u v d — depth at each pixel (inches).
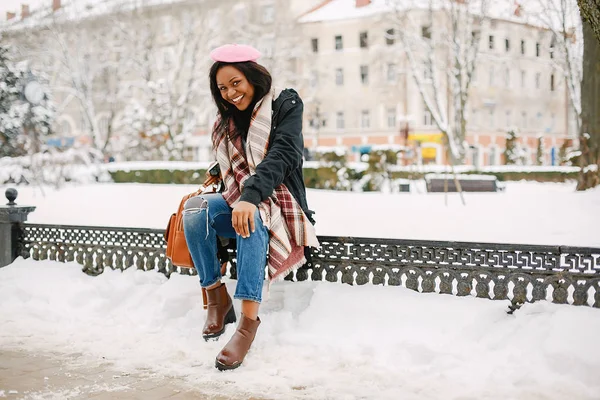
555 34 994.7
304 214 146.6
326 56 1989.4
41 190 521.7
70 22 1489.9
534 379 115.4
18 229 208.7
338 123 1991.9
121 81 1632.6
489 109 2000.5
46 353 142.2
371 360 130.6
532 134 2091.5
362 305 146.0
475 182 692.1
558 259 134.6
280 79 1621.6
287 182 147.8
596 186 405.7
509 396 111.7
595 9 161.2
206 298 151.8
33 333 156.3
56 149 707.4
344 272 155.6
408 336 136.8
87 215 354.9
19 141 802.8
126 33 1416.1
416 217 308.2
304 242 144.6
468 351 129.5
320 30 1993.1
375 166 715.4
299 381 122.0
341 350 135.0
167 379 125.8
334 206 382.3
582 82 440.1
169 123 1270.9
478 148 1985.7
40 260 203.8
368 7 1942.7
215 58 145.2
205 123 1856.5
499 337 131.4
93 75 1528.1
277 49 1641.2
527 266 137.4
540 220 280.2
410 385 118.0
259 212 137.1
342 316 145.6
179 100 1355.8
